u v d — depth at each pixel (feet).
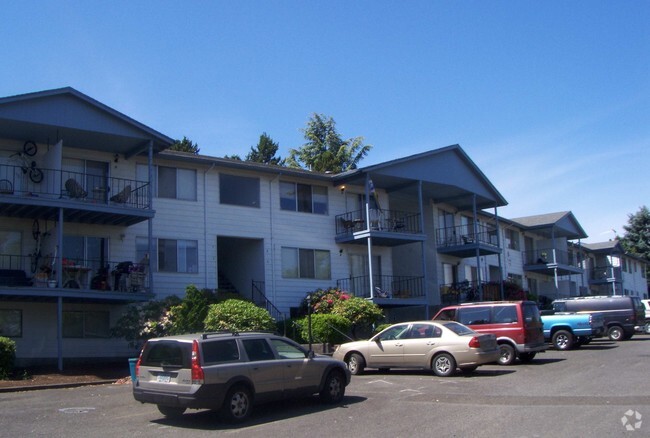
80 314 74.74
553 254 149.79
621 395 42.73
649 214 262.06
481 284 110.73
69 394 51.31
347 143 199.11
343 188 100.83
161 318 70.59
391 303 96.32
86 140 74.43
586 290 178.09
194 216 85.25
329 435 33.99
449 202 120.67
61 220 67.36
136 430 36.76
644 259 229.45
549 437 31.32
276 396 40.96
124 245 79.00
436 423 35.81
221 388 37.83
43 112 67.82
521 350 65.21
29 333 70.90
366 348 60.90
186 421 39.27
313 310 88.28
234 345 39.83
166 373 38.50
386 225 101.96
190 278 83.46
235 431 36.06
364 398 46.21
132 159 81.10
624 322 100.32
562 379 52.60
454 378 55.83
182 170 85.61
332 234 99.55
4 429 37.29
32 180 71.61
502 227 143.64
